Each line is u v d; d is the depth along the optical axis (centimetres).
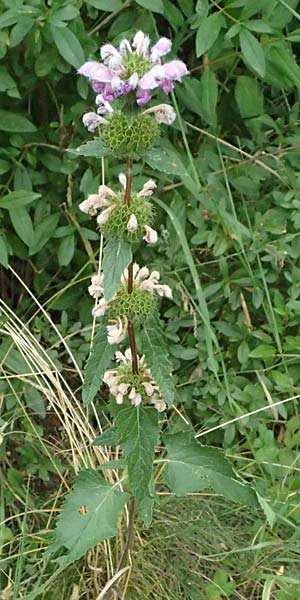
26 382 90
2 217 92
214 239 94
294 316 94
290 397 94
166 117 64
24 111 97
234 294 96
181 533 85
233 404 90
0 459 90
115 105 64
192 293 96
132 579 81
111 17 93
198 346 95
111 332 68
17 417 89
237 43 94
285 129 102
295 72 93
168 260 95
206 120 95
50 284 101
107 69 62
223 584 79
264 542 81
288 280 96
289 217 96
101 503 70
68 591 81
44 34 86
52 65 89
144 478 68
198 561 83
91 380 69
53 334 96
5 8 86
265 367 95
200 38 88
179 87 95
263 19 92
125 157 65
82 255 98
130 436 69
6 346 92
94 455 88
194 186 90
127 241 65
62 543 69
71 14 85
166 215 98
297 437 90
